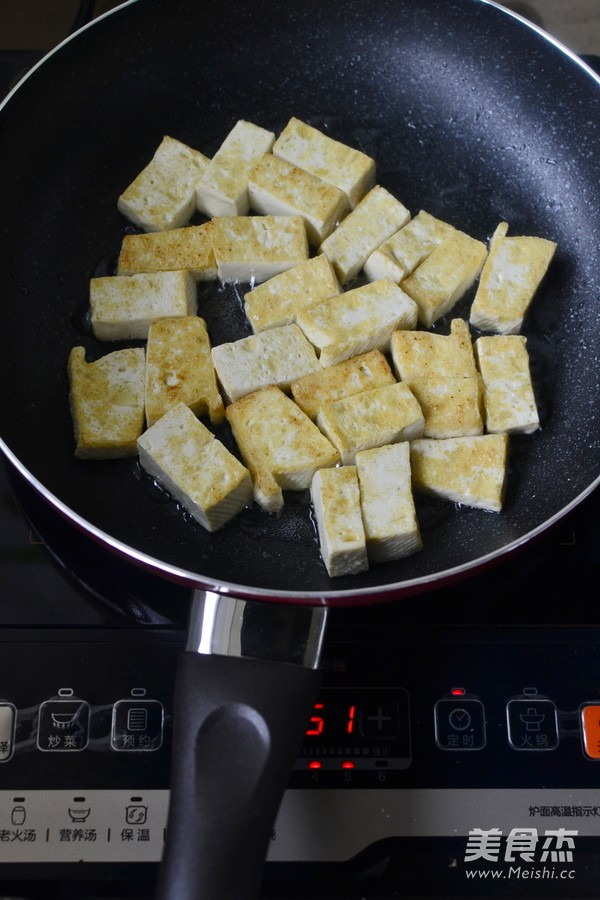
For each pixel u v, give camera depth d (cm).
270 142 66
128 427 58
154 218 64
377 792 50
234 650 48
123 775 50
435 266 63
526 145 67
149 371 59
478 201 67
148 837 49
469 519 57
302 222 63
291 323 62
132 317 61
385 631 53
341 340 60
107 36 65
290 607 49
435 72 69
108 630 53
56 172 65
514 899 49
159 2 65
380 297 61
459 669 52
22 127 63
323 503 54
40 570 55
